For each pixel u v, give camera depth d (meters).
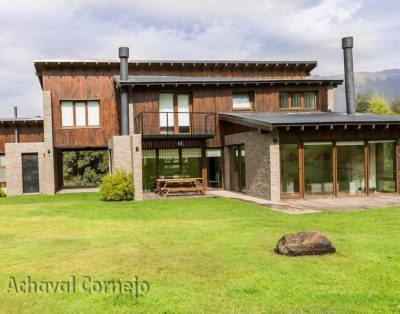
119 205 16.39
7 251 8.86
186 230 10.97
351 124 17.09
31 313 5.70
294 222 11.80
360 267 7.33
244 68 26.34
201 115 22.67
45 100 23.38
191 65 25.64
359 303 5.78
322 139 17.70
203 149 22.38
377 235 9.84
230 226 11.40
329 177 17.92
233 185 21.88
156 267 7.55
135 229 11.27
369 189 18.44
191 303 5.86
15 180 23.62
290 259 7.88
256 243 9.23
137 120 22.14
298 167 17.53
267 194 17.39
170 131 22.58
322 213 13.36
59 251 8.80
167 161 22.28
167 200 17.86
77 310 5.75
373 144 18.50
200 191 20.20
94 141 24.25
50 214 14.24
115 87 24.34
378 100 47.22
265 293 6.18
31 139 26.42
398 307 5.63
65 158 37.16
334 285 6.47
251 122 17.84
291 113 22.09
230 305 5.77
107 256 8.34
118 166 19.81
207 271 7.25
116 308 5.77
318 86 24.17
